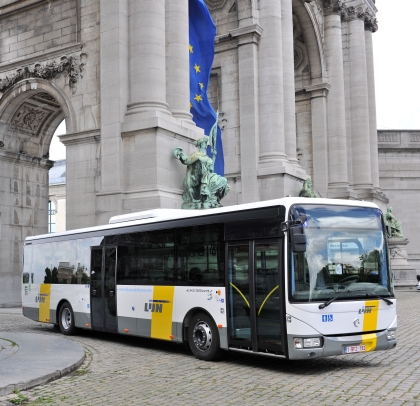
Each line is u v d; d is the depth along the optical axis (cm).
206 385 1057
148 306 1538
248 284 1244
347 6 4997
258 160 3391
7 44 2917
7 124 2952
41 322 2122
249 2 3453
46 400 941
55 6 2769
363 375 1125
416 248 6281
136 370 1220
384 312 1234
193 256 1408
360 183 4856
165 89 2495
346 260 1211
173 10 2572
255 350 1216
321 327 1145
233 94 3491
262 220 1233
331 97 4622
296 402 909
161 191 2294
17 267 2983
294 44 4581
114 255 1697
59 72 2681
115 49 2462
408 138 6384
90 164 2497
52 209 6975
